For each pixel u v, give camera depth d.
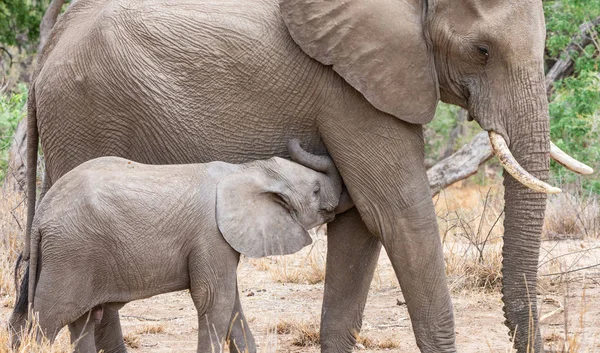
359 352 13.01
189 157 11.33
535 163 10.34
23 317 11.40
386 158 10.82
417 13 10.69
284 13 10.96
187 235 10.48
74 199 10.36
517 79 10.32
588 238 21.80
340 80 10.88
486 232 21.77
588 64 28.02
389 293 17.12
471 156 25.70
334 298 11.95
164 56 11.19
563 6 28.84
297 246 11.02
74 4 12.33
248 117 11.16
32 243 10.53
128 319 15.36
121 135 11.46
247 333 11.74
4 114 24.17
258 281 18.62
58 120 11.72
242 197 10.73
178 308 16.30
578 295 16.17
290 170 10.98
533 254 10.62
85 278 10.32
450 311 11.06
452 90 10.76
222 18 11.19
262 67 11.02
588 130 27.00
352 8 10.68
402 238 10.91
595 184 25.61
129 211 10.31
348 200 11.41
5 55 40.19
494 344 13.06
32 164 12.45
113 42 11.30
